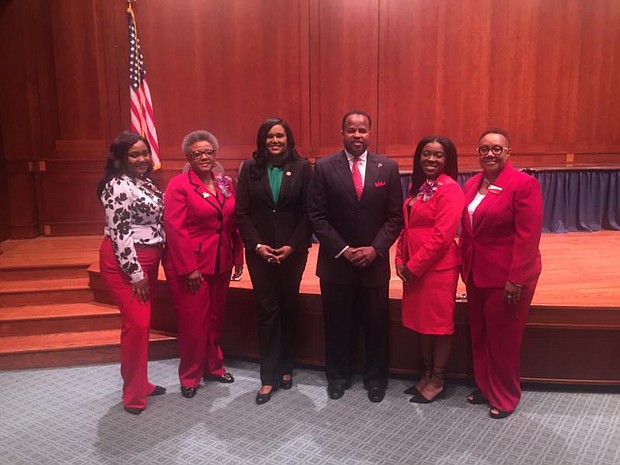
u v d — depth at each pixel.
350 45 5.73
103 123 5.61
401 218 3.02
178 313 3.13
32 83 5.48
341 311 3.11
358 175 2.96
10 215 5.52
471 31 5.84
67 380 3.45
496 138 2.76
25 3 5.36
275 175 3.05
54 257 4.70
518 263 2.71
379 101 5.83
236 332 3.70
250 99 5.73
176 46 5.63
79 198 5.68
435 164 2.89
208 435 2.77
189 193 3.03
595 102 6.10
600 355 3.20
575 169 5.58
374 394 3.10
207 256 3.10
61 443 2.72
